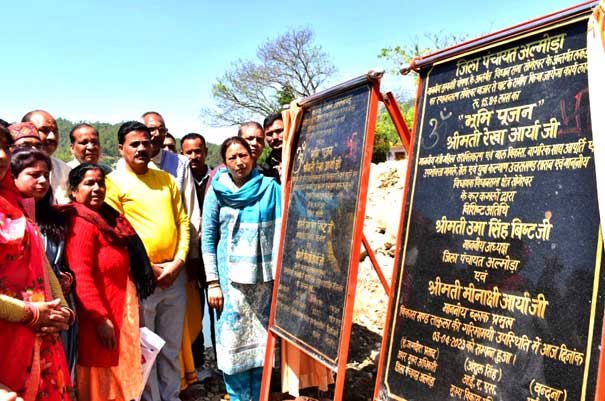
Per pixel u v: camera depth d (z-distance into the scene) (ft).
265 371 12.35
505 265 7.18
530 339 6.75
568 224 6.55
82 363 11.29
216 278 13.89
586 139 6.51
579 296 6.30
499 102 7.64
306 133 12.48
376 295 18.47
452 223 8.04
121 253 11.91
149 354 12.46
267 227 13.70
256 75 102.01
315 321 10.59
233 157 13.41
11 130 12.36
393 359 8.68
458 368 7.59
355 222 9.73
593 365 6.04
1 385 8.21
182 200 15.72
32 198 10.14
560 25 6.91
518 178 7.22
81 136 15.16
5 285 8.73
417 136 8.95
